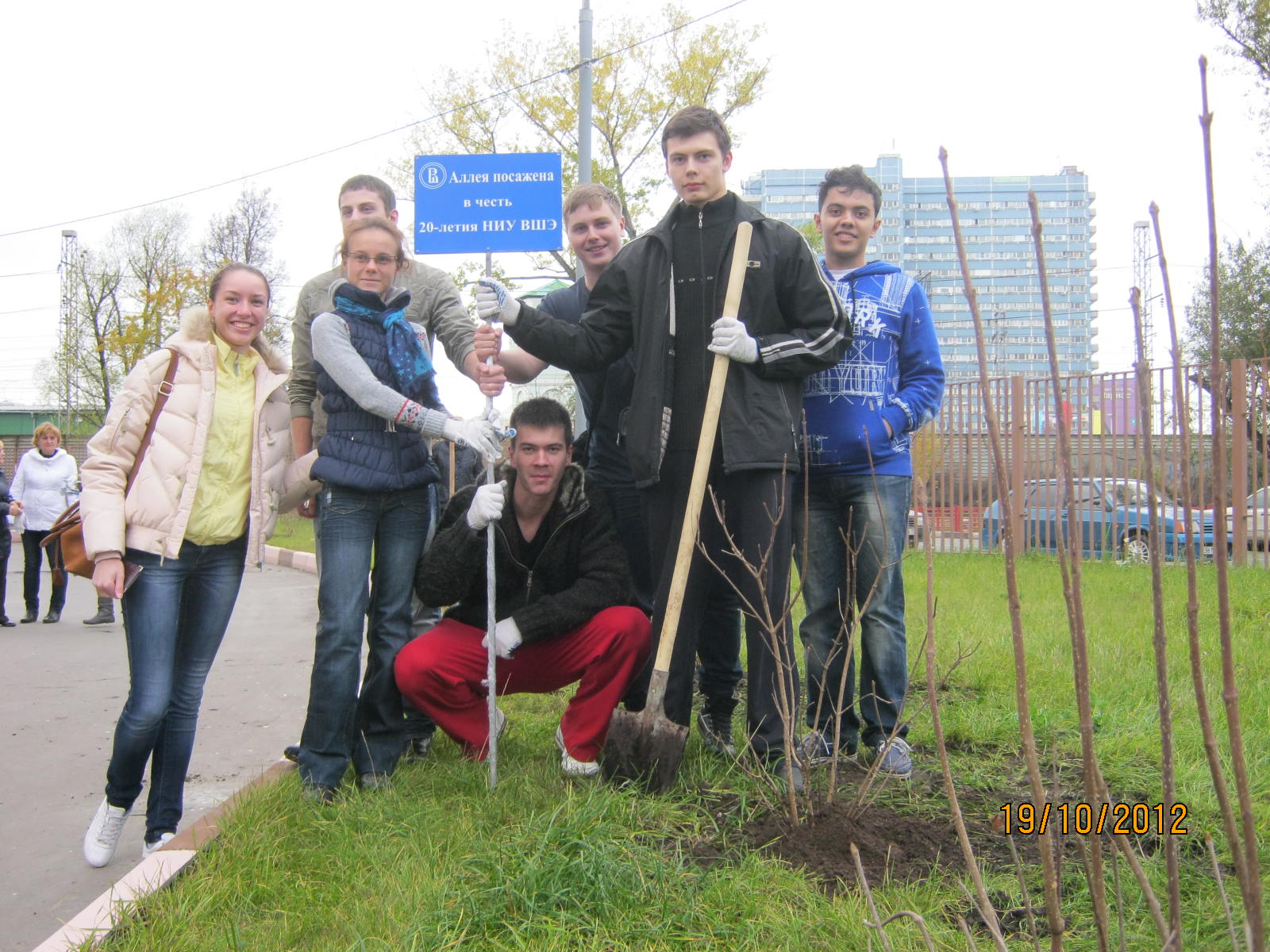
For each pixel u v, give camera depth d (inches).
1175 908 68.4
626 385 170.7
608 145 805.2
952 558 440.8
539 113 800.3
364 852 122.4
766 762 138.1
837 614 155.9
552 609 148.4
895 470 152.5
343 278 172.2
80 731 225.6
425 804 135.3
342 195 180.7
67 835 161.3
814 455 154.3
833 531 156.7
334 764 143.8
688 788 136.8
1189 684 183.6
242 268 143.6
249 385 147.3
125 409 137.4
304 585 510.0
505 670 156.0
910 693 187.3
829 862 115.4
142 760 140.6
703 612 151.9
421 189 243.0
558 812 120.3
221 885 114.2
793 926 100.6
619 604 153.8
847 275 159.8
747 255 135.6
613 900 104.8
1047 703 177.8
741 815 128.6
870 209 160.9
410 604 156.9
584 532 156.8
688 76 774.5
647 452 142.7
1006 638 230.5
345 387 142.9
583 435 176.7
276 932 105.5
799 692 145.6
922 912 103.0
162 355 140.5
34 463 397.7
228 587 145.9
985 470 477.7
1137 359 66.8
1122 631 238.8
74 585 571.8
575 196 181.2
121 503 136.3
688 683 146.2
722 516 132.3
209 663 146.3
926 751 157.2
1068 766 145.2
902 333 159.3
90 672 292.7
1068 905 104.2
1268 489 375.2
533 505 155.3
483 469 228.8
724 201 145.1
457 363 169.6
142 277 1403.8
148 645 137.0
